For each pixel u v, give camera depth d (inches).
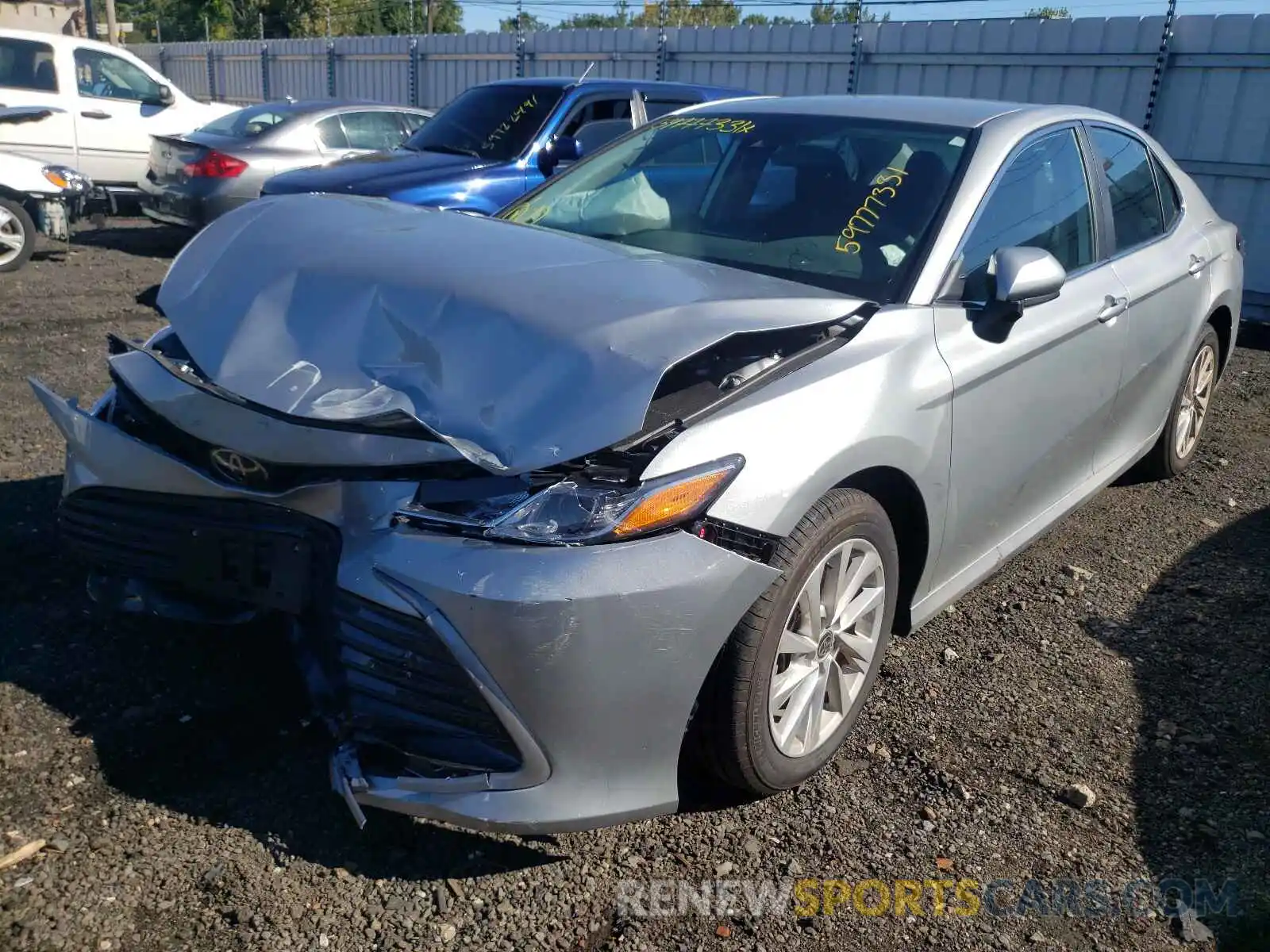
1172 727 123.4
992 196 132.0
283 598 99.0
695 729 100.0
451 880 95.1
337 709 98.8
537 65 597.3
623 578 86.8
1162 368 175.0
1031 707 127.0
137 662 123.0
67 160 441.7
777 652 99.6
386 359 98.9
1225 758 118.1
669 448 91.7
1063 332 136.3
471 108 321.7
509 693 86.5
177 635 129.0
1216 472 212.2
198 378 107.7
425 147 314.7
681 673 91.2
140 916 88.3
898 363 110.8
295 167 379.9
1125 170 169.6
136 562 107.7
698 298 103.0
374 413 92.9
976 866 101.0
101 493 108.7
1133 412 169.9
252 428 97.0
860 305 110.0
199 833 97.9
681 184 144.4
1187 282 177.8
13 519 157.4
